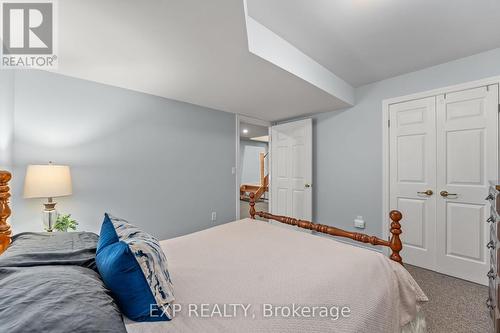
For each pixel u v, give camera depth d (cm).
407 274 134
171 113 298
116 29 143
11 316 53
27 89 200
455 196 240
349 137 328
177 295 95
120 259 78
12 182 193
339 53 228
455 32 192
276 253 144
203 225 333
